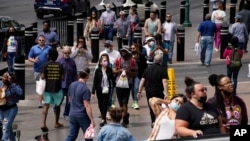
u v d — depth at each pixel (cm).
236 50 3619
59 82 3077
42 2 7356
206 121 1681
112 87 3067
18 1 8838
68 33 5697
